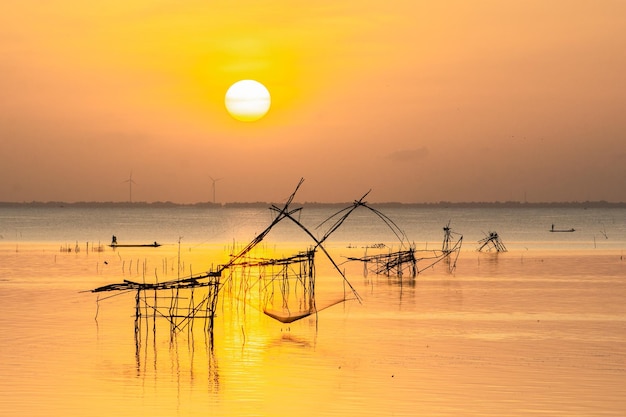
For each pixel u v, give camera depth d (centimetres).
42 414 3166
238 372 3900
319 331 5097
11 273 9200
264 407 3278
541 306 6275
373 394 3466
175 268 10031
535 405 3281
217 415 3170
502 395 3441
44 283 8025
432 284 8062
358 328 5209
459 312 5953
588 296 6938
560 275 8956
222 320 5594
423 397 3419
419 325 5331
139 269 9856
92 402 3341
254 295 7144
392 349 4469
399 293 7250
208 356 4291
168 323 5419
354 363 4103
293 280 8556
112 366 4025
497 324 5356
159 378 3769
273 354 4341
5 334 4925
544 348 4484
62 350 4434
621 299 6706
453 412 3189
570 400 3356
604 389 3534
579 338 4800
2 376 3784
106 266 10250
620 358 4200
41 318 5603
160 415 3164
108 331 5062
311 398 3412
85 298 6762
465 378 3756
